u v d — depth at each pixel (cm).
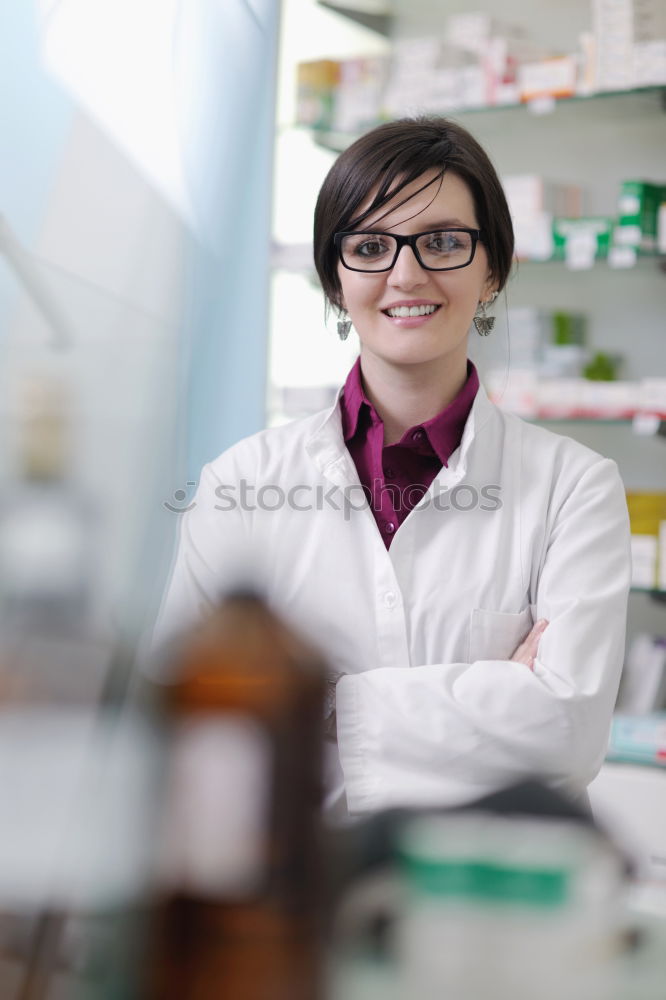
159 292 331
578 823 77
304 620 177
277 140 376
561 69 346
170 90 343
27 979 68
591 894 68
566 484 182
